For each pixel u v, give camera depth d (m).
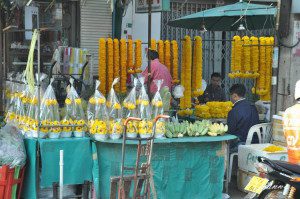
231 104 7.69
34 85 5.26
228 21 8.90
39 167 5.21
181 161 5.64
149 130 5.39
